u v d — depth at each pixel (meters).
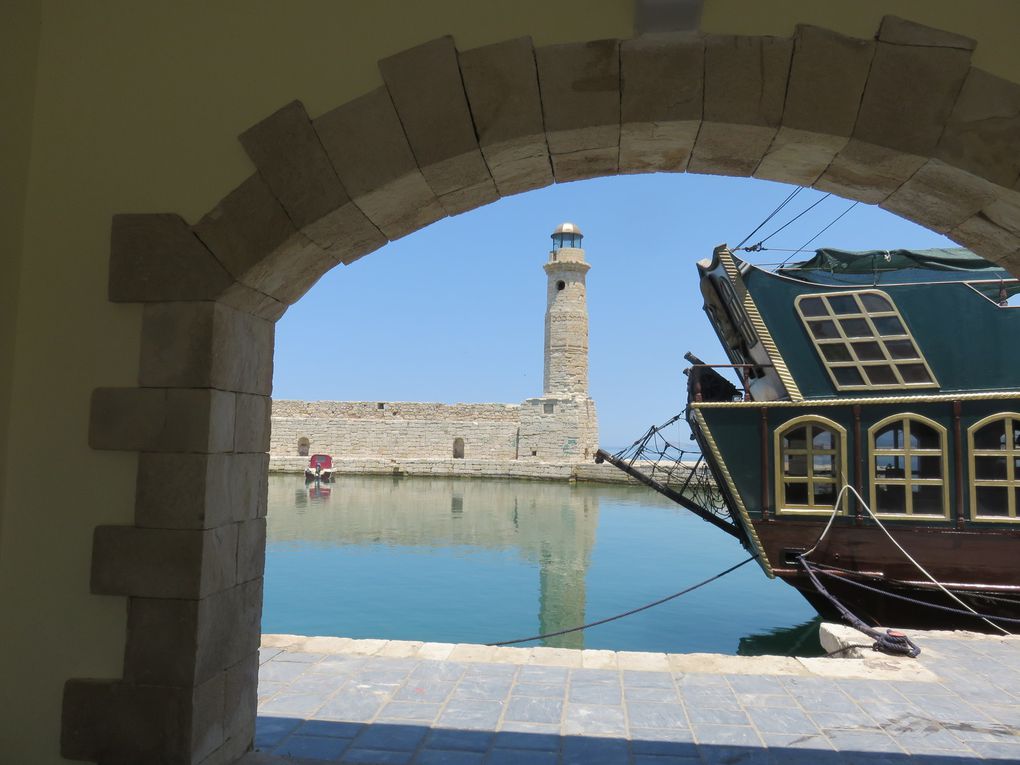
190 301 4.34
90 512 4.31
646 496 39.84
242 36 4.48
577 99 4.22
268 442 5.11
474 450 53.41
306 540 24.33
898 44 4.06
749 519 12.50
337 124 4.34
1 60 4.40
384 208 4.64
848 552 12.06
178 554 4.19
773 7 4.15
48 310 4.45
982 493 11.62
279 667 6.93
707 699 6.25
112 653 4.24
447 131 4.30
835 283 13.24
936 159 4.09
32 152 4.56
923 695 6.41
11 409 4.41
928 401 11.90
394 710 5.89
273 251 4.36
